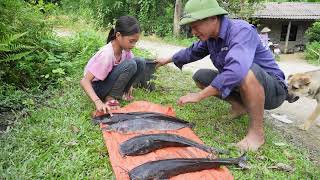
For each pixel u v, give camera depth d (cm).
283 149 392
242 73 348
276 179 327
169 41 1653
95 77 421
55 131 371
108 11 1817
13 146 337
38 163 314
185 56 470
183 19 366
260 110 370
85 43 668
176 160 313
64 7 1875
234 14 1603
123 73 439
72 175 304
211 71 458
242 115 461
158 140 345
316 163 377
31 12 581
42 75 509
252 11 1656
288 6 2227
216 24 375
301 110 562
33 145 340
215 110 480
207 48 447
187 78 645
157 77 605
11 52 495
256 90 360
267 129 445
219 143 389
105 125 387
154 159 331
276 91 402
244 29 372
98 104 404
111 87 450
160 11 1864
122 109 437
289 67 1384
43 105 436
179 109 475
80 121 399
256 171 335
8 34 476
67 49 629
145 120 394
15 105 432
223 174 314
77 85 509
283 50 2270
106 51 422
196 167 312
